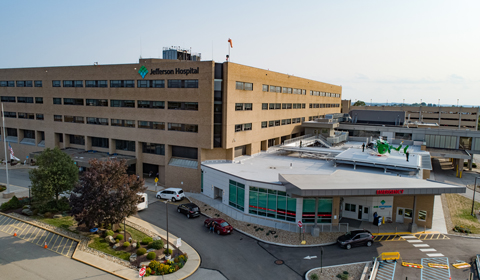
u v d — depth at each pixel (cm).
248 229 3391
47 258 2650
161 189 4872
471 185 5497
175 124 4812
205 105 4516
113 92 5325
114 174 3055
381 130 7581
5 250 2762
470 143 6644
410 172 4059
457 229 3372
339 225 3472
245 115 5066
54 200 3753
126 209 2973
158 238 3084
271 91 5881
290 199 3475
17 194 4416
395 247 2972
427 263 2655
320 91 8706
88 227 3281
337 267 2594
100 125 5566
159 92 4872
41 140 6569
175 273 2502
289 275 2489
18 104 6606
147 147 5231
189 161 4838
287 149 5397
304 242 3030
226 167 4428
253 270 2567
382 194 3073
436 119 12594
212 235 3262
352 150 5306
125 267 2559
